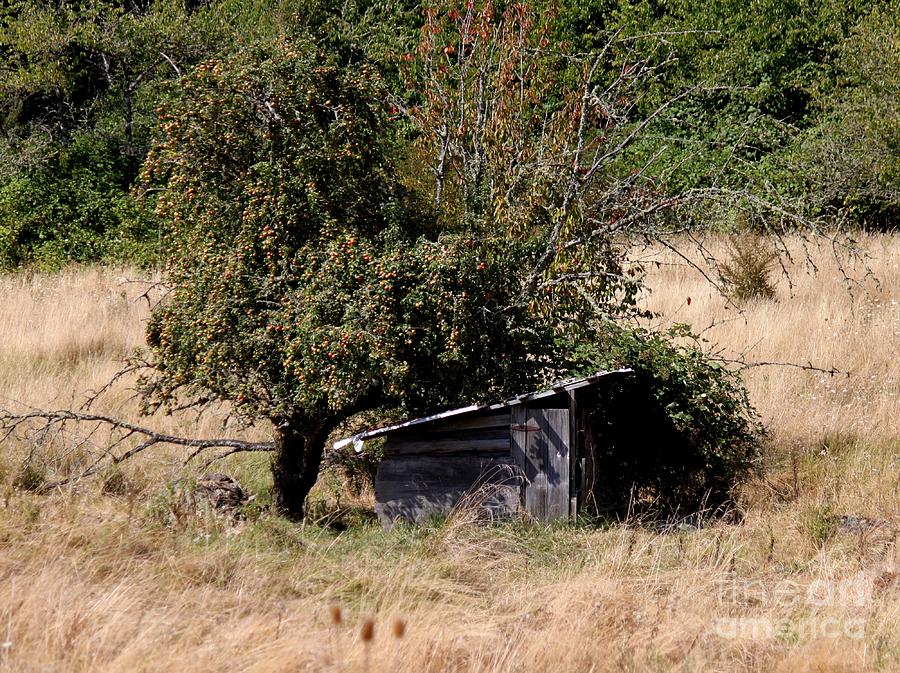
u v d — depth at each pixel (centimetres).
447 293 2384
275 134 2547
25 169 6825
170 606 1773
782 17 7462
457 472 2581
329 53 2675
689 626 1816
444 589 2012
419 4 6919
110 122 7412
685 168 5225
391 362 2339
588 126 3159
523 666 1630
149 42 7312
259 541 2244
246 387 2423
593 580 2044
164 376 2595
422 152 3173
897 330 4075
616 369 2678
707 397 2817
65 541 2012
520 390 2627
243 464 3041
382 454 2812
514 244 2650
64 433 2986
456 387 2538
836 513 2723
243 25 7306
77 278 5675
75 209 6644
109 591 1777
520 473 2548
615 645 1723
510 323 2564
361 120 2631
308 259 2398
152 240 6125
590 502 2702
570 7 7538
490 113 3303
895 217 6328
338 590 1969
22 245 6438
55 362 4056
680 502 2897
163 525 2288
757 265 4800
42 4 7519
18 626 1573
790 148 6412
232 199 2559
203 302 2461
